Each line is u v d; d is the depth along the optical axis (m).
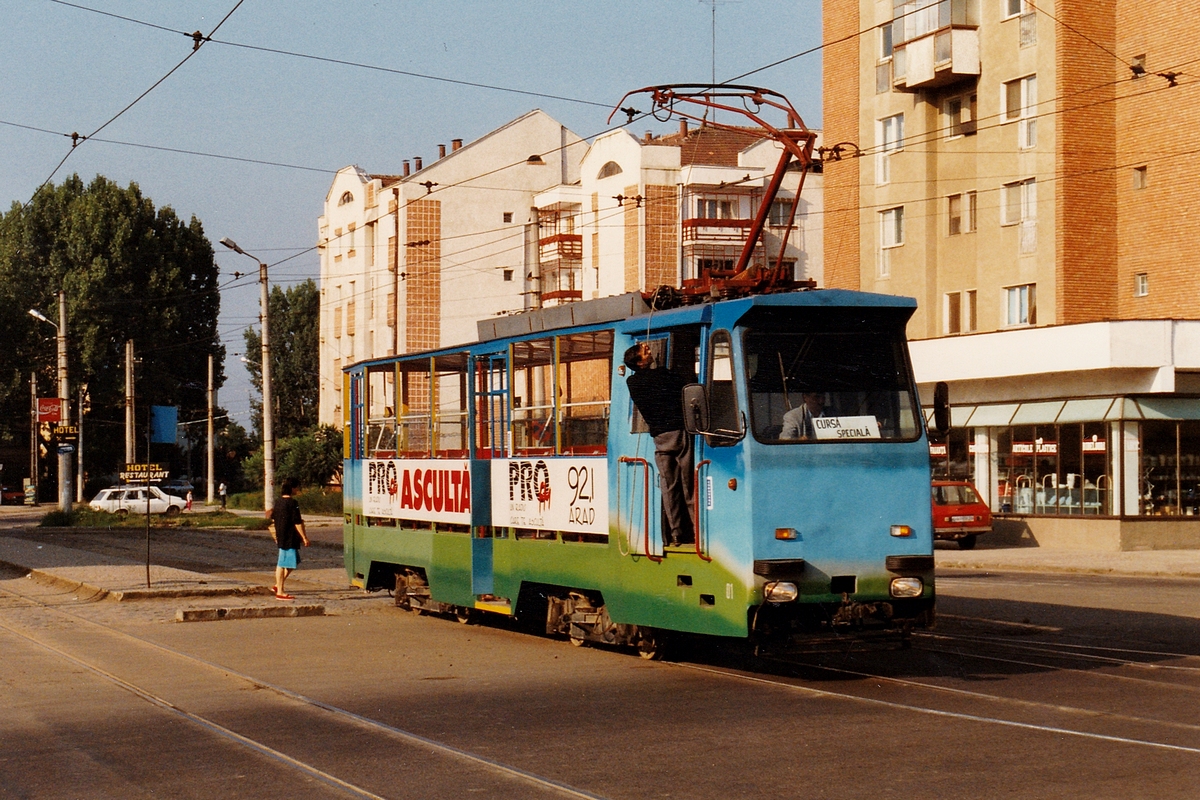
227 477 103.31
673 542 12.29
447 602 16.67
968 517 33.19
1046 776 7.95
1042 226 36.00
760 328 11.68
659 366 12.62
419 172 63.22
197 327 80.94
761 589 11.20
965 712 10.09
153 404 77.88
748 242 14.47
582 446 13.92
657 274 55.62
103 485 81.19
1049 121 35.69
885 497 11.69
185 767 8.66
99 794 7.96
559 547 14.23
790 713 10.19
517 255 64.75
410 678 12.39
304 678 12.45
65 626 17.06
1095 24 35.72
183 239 80.00
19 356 78.88
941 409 12.05
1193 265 34.03
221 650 14.57
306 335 103.25
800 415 11.57
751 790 7.75
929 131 39.44
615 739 9.32
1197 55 33.84
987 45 37.53
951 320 39.12
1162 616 16.77
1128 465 32.25
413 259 62.78
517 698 11.16
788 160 14.37
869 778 7.98
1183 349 31.78
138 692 11.70
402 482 18.11
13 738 9.66
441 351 16.92
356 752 9.03
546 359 14.62
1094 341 32.06
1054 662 12.70
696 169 55.97
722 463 11.63
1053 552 31.98
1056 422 34.06
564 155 65.62
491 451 15.75
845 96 42.59
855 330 11.95
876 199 41.31
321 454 64.62
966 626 15.68
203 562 30.25
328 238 74.44
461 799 7.68
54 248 79.19
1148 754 8.52
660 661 13.23
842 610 11.43
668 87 16.95
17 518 62.25
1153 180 35.06
